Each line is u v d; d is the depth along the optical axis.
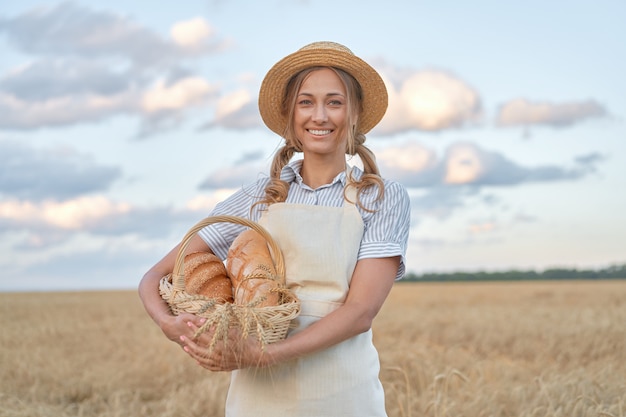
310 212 2.60
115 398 6.84
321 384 2.51
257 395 2.58
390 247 2.56
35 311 23.89
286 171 2.83
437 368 7.07
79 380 8.35
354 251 2.56
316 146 2.70
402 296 32.56
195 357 2.42
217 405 6.34
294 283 2.55
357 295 2.51
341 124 2.70
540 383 5.48
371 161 2.78
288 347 2.36
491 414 5.20
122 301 33.28
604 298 27.53
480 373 6.69
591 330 11.78
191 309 2.43
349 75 2.75
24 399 6.75
